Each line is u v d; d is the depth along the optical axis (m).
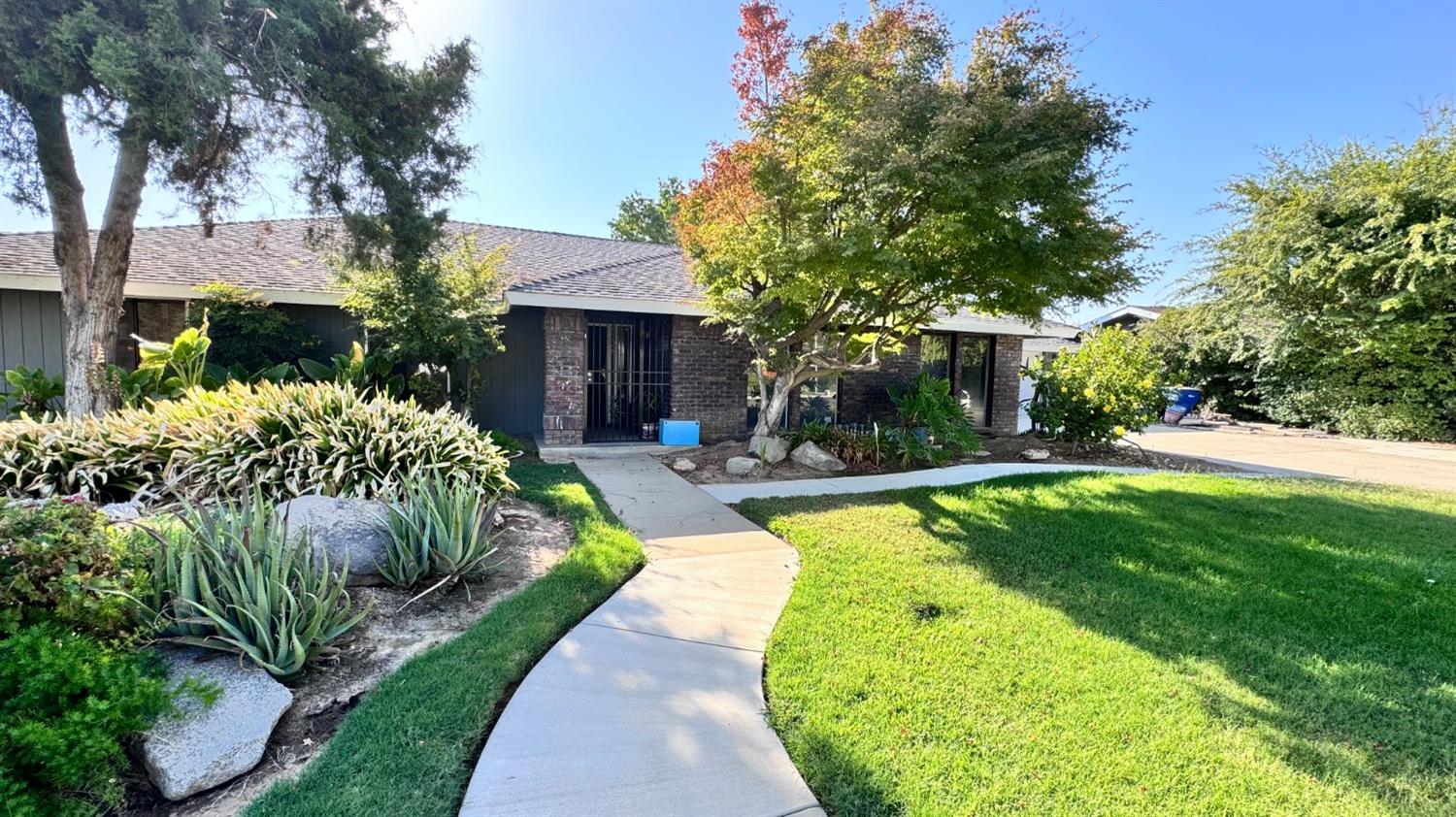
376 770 2.57
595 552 5.40
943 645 3.86
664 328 12.60
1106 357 12.40
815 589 4.74
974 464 10.84
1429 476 10.31
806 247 7.33
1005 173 6.57
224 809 2.38
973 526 6.59
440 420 6.50
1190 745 2.93
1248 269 16.19
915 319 10.03
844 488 8.61
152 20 6.32
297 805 2.36
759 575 5.10
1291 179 16.05
